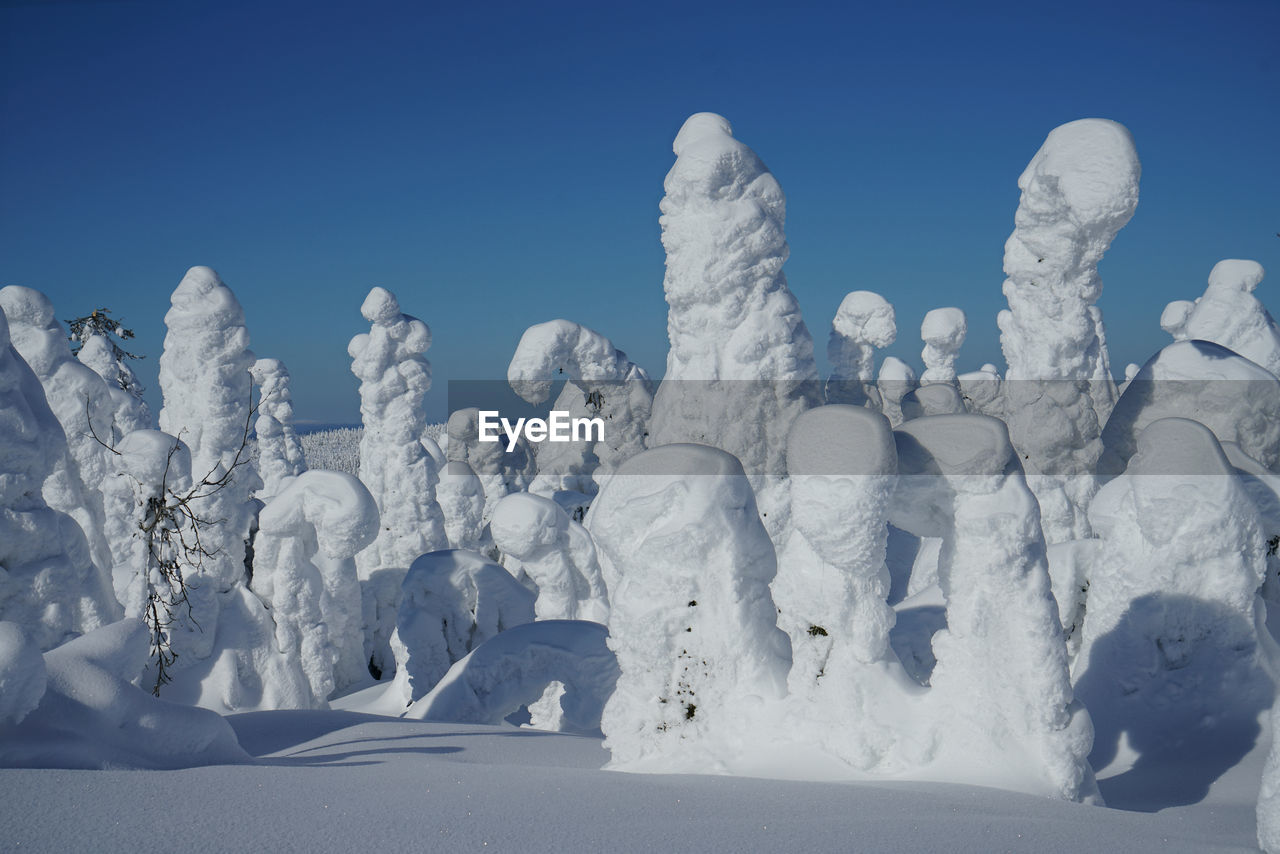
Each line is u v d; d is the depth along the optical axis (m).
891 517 7.66
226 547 14.48
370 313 24.45
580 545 14.76
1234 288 15.87
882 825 5.08
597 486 23.67
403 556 24.30
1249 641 8.97
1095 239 13.06
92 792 5.25
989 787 6.72
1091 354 14.05
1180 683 9.05
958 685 7.30
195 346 14.97
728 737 7.55
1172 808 7.30
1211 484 9.00
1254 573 9.04
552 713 13.38
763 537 7.89
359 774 6.19
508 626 17.47
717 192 12.52
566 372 19.91
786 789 6.10
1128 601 9.38
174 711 7.26
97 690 6.82
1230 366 12.48
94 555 15.66
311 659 14.90
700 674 7.73
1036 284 13.84
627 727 7.86
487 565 17.55
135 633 7.61
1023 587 7.23
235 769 6.25
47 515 10.92
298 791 5.54
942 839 4.85
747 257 12.55
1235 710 8.81
